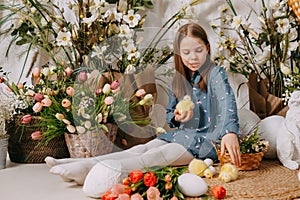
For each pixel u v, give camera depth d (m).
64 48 1.98
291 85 1.88
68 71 1.76
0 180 1.62
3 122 1.80
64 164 1.56
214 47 2.09
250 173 1.59
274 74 1.95
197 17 2.09
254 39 1.98
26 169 1.77
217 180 1.50
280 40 1.92
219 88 1.68
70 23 2.00
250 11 2.10
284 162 1.68
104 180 1.41
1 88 2.01
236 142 1.60
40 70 1.89
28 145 1.84
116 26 1.92
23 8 2.08
